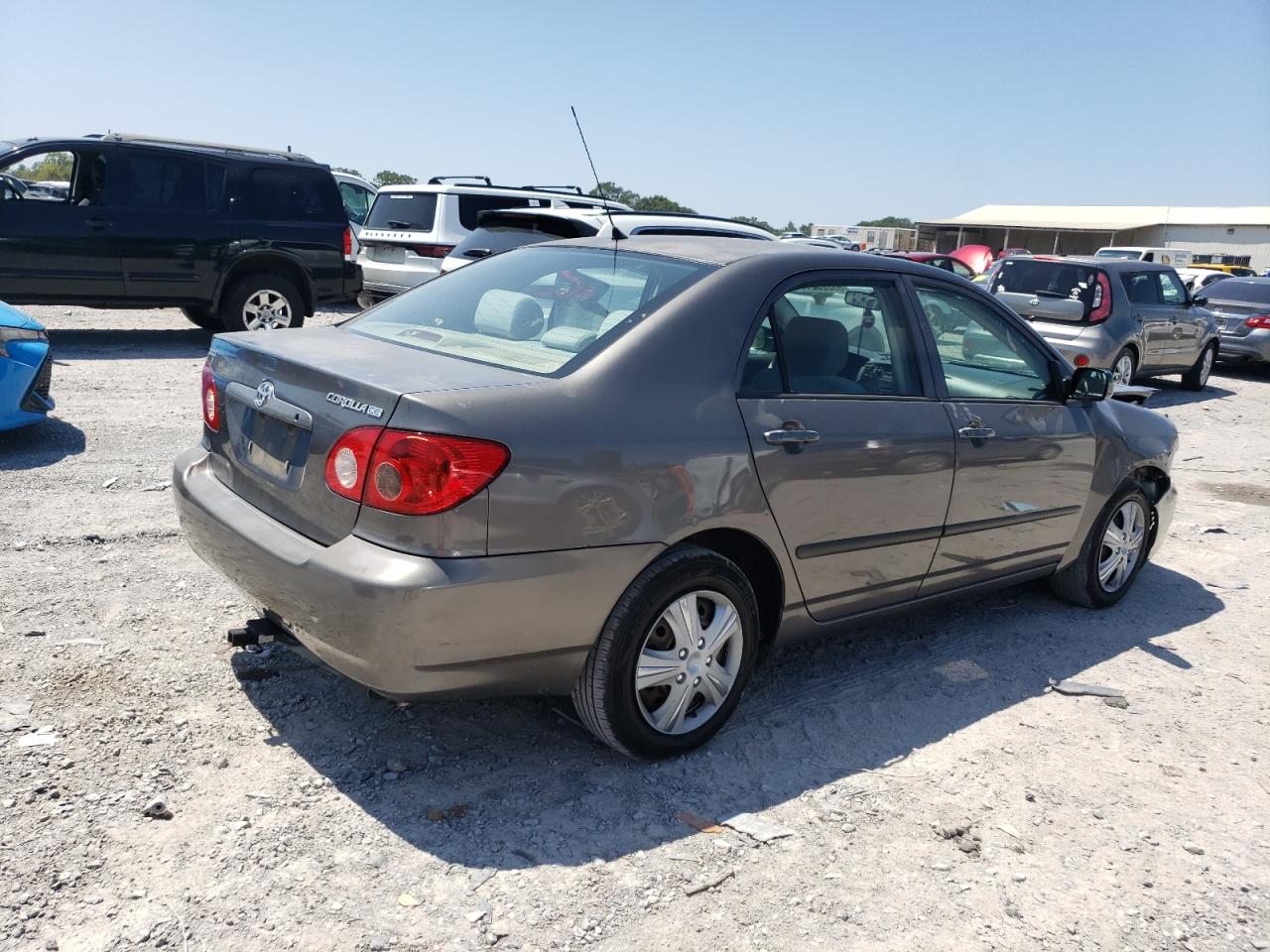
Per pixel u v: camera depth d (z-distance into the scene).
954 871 3.09
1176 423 11.87
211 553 3.47
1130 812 3.49
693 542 3.44
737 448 3.42
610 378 3.22
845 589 3.97
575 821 3.16
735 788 3.43
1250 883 3.15
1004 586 4.86
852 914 2.85
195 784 3.17
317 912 2.67
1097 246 66.19
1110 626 5.26
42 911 2.57
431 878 2.84
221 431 3.61
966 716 4.11
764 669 4.41
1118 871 3.16
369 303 12.52
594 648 3.24
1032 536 4.80
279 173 11.80
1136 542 5.54
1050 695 4.37
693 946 2.68
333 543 3.02
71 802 3.00
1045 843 3.27
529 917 2.72
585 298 3.64
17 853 2.76
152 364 10.47
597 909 2.78
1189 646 5.06
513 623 2.98
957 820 3.35
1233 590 5.99
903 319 4.18
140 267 11.10
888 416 3.95
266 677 3.87
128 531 5.31
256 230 11.65
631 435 3.17
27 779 3.08
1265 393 15.42
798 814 3.31
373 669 2.90
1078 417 4.94
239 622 4.32
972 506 4.36
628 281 3.68
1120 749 3.94
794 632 3.90
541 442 2.98
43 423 7.42
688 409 3.33
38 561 4.79
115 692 3.65
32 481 6.02
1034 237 68.06
